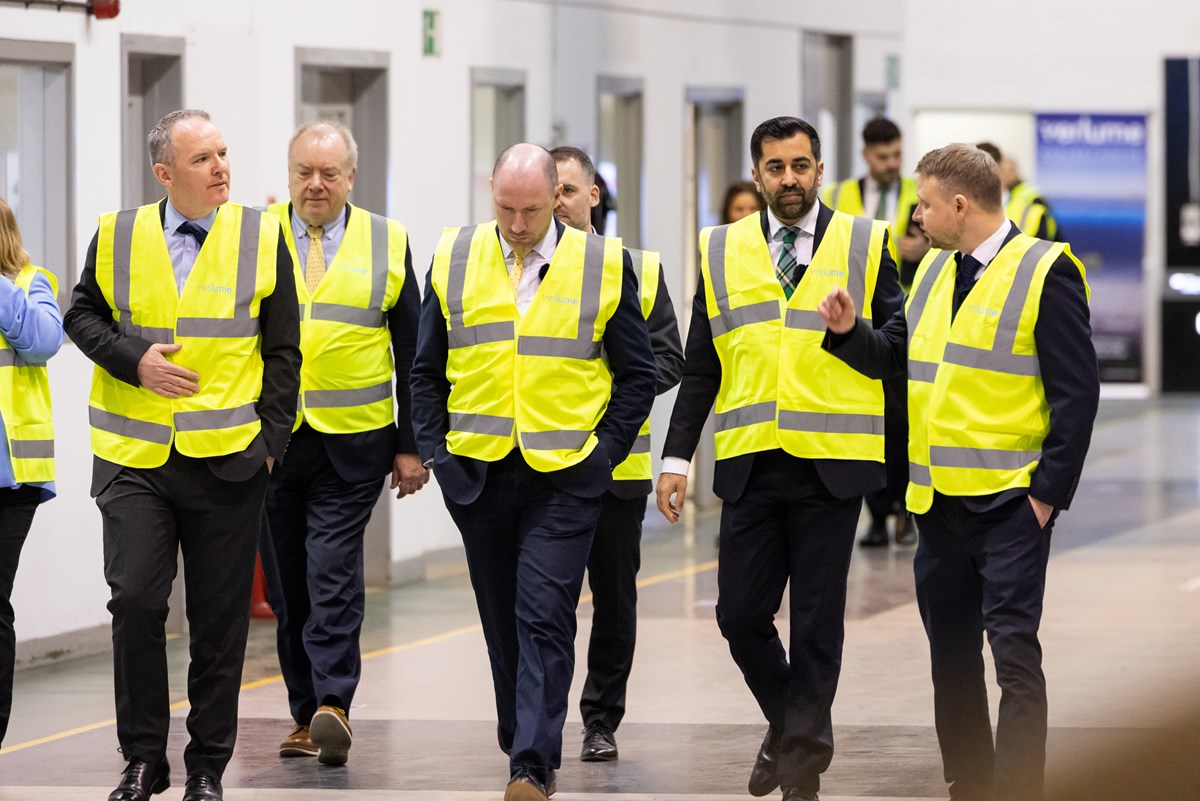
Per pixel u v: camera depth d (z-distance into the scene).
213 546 10.82
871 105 33.28
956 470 10.53
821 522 10.94
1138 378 46.91
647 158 27.03
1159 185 45.88
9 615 12.09
